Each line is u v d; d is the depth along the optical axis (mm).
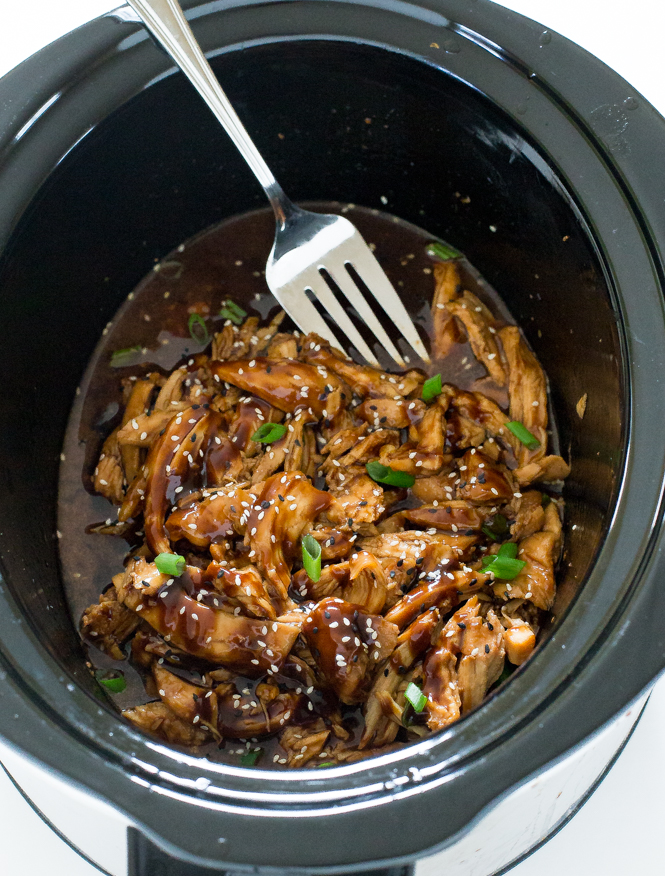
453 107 320
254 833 231
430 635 299
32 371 325
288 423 344
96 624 314
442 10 311
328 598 303
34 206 302
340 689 297
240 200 371
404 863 230
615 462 279
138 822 233
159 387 354
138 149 326
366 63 320
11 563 283
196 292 368
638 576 254
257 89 333
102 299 355
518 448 343
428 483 337
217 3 313
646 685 243
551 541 325
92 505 343
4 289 299
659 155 292
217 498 321
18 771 292
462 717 245
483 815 232
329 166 367
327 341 356
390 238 378
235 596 305
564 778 268
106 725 245
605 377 296
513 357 354
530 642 296
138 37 310
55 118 304
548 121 300
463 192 350
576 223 298
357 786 236
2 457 305
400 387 347
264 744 305
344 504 325
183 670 312
